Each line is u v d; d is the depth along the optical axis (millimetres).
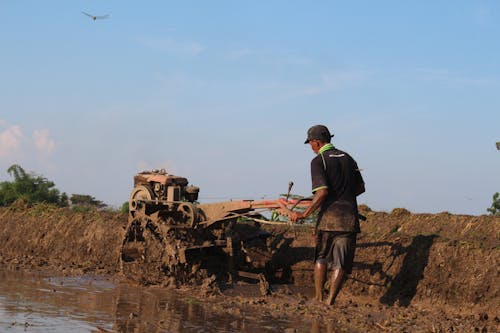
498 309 6984
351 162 7594
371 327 6457
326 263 7711
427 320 6836
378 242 9008
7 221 14961
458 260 7711
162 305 7387
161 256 9281
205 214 9531
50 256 12734
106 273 10242
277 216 8719
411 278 8102
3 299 7344
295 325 6465
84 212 14094
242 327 6250
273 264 10047
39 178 25141
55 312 6625
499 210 10961
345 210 7422
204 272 9211
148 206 9914
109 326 6012
